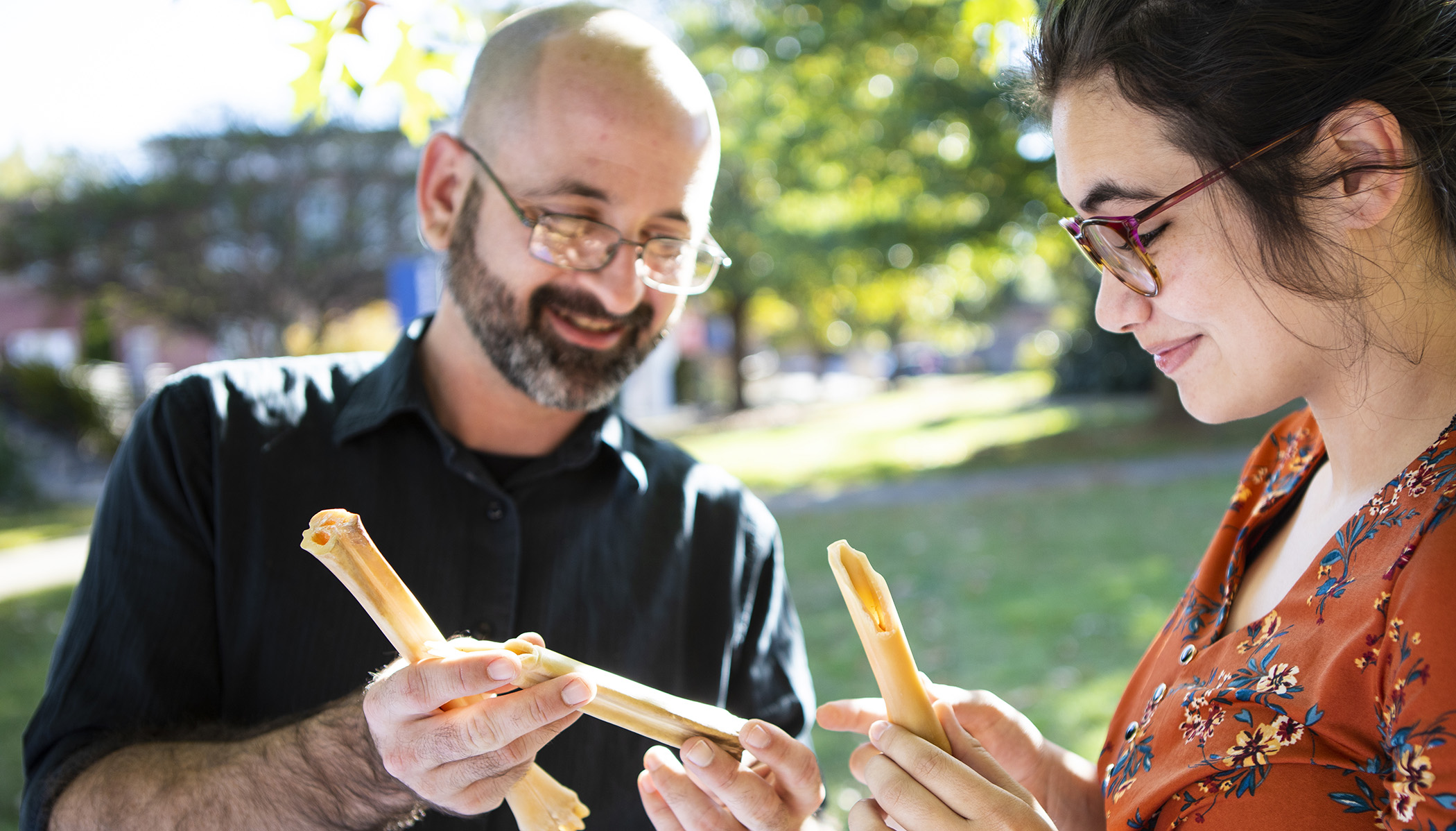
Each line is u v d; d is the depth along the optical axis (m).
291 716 1.34
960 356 48.97
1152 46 1.01
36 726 1.42
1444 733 0.80
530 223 1.54
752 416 24.48
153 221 17.95
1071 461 12.07
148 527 1.50
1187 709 1.07
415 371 1.64
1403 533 0.93
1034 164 10.84
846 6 9.88
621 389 1.77
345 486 1.59
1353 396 1.04
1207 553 1.30
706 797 1.26
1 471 13.89
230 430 1.57
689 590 1.75
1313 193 0.96
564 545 1.65
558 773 1.56
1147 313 1.08
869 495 10.88
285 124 17.92
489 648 1.07
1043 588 6.30
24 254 17.78
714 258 1.76
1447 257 0.98
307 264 18.25
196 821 1.21
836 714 1.34
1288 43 0.96
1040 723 4.13
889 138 10.92
